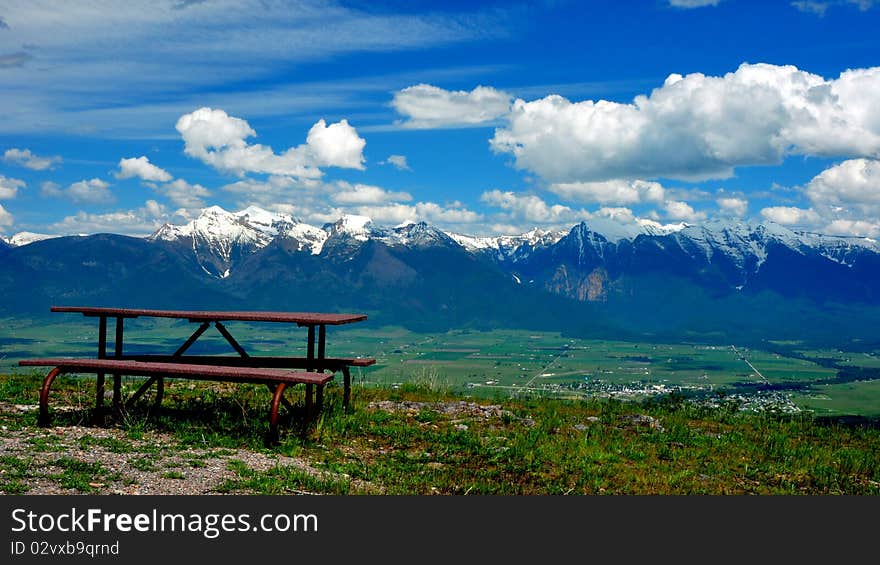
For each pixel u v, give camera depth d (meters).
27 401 16.14
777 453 15.29
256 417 15.47
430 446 14.38
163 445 12.87
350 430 15.09
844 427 18.83
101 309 15.42
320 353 16.45
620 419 18.23
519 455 13.78
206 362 16.78
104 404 16.17
